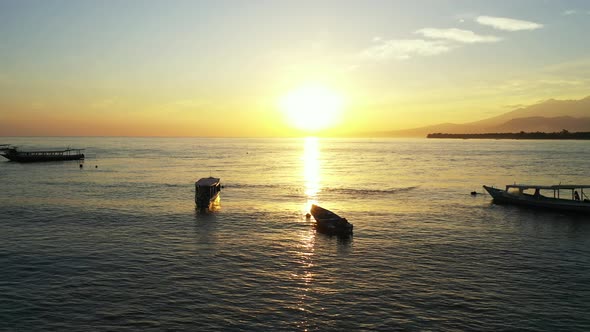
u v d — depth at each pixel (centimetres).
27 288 3023
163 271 3388
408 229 4941
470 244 4281
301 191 8244
